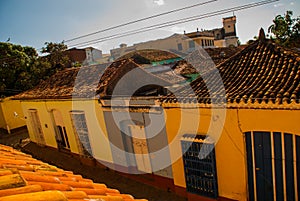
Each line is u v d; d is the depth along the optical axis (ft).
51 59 86.94
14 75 74.38
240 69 28.45
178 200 29.84
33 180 9.16
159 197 31.30
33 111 51.96
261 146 23.43
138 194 32.86
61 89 46.65
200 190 27.58
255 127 22.62
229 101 22.88
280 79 23.49
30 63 77.51
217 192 26.53
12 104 71.36
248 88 23.93
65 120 45.29
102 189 12.32
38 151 53.88
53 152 51.67
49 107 47.70
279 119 21.26
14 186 7.33
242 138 23.68
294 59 25.16
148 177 35.19
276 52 27.73
